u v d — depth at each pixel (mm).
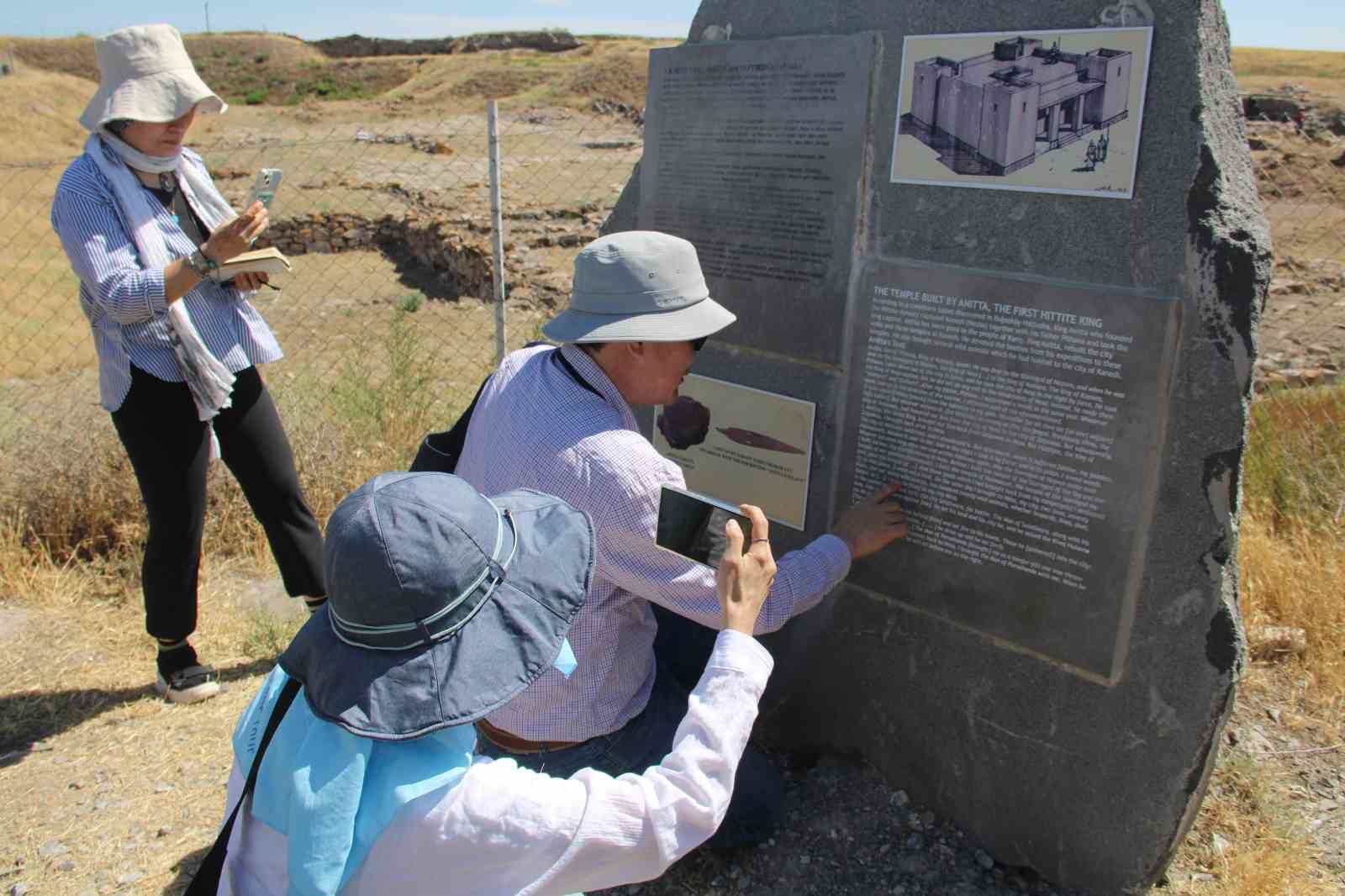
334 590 1315
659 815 1436
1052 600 2412
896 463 2654
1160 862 2414
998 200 2354
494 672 1327
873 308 2629
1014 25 2264
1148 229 2133
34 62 68125
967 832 2762
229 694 3496
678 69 3027
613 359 2277
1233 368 2076
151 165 3115
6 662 3633
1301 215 14930
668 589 2133
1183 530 2193
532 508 1554
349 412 5832
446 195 20531
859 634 2871
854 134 2605
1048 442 2342
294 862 1257
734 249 2965
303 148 31031
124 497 4527
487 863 1337
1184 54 2037
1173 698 2283
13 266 15258
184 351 3037
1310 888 2531
